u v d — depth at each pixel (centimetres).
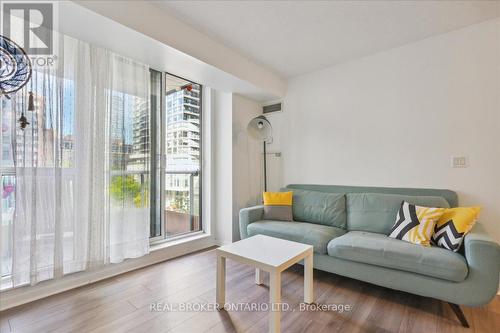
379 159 286
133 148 259
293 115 361
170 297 202
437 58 251
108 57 238
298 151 355
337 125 319
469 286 163
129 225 254
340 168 316
